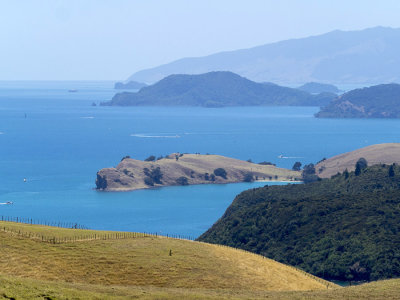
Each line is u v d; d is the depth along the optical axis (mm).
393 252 197250
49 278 103688
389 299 90438
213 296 90062
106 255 116500
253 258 132625
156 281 108750
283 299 90438
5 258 108125
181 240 137750
